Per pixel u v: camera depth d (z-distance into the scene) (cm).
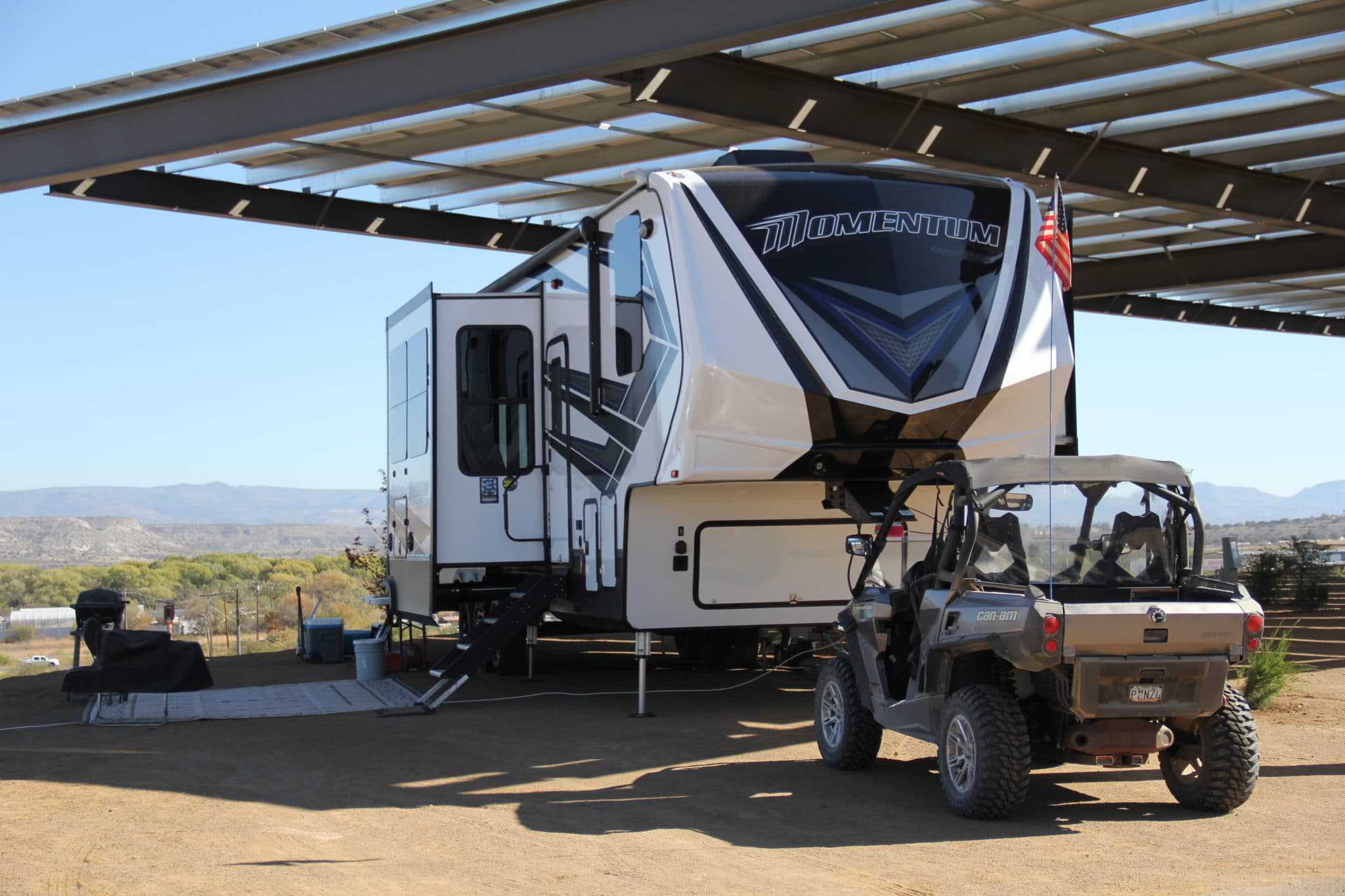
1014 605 629
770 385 874
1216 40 1084
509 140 1427
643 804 719
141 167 1234
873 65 1173
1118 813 676
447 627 2208
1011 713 651
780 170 939
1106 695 614
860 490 938
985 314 924
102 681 1245
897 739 914
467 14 1050
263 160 1468
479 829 662
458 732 988
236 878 567
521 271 1282
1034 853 592
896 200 940
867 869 567
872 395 880
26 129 1252
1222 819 660
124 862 601
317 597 3547
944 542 734
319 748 924
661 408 925
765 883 546
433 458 1173
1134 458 686
